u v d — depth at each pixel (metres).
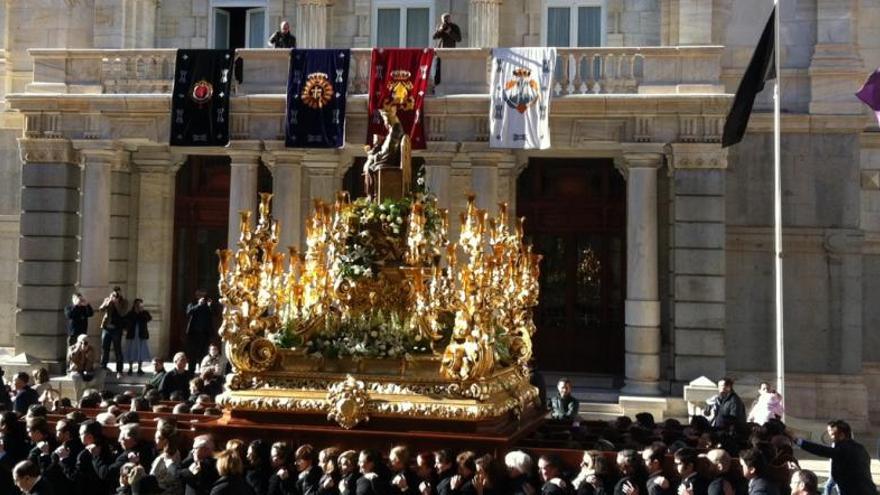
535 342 26.72
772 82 24.78
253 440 11.91
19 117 27.75
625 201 26.28
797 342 24.59
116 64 24.80
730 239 24.80
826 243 24.44
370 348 12.41
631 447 11.91
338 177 25.22
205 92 23.50
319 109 23.02
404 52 23.02
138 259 27.41
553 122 22.86
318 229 13.37
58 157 24.89
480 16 25.58
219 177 28.00
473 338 11.95
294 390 12.38
